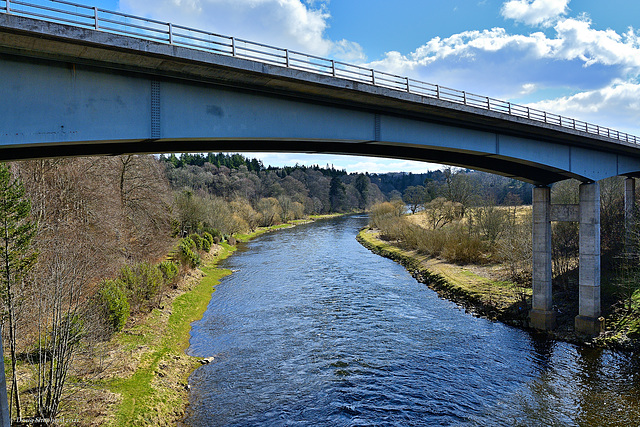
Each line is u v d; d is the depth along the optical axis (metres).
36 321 18.16
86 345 16.89
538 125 22.55
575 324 25.61
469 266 43.59
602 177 28.16
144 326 24.47
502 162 26.86
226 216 73.25
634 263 30.23
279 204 115.69
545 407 17.28
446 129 21.42
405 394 18.44
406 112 19.42
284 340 25.02
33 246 19.52
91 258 22.84
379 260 52.69
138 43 11.41
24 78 11.09
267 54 14.27
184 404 17.42
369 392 18.62
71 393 15.36
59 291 14.99
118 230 33.81
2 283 15.09
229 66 12.98
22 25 9.83
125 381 17.55
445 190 73.44
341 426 16.00
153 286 28.05
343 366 21.33
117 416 14.84
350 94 16.36
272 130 15.91
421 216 84.69
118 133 12.59
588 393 18.36
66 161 30.64
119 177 39.94
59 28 10.29
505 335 25.69
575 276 32.62
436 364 21.52
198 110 14.12
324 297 34.72
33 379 15.43
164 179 50.16
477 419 16.48
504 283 35.69
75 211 30.45
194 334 26.20
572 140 25.89
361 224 108.56
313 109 17.03
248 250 62.72
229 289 37.84
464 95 19.94
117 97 12.59
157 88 13.27
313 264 49.88
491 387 19.06
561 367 21.03
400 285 39.06
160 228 43.31
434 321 28.42
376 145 21.69
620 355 22.22
